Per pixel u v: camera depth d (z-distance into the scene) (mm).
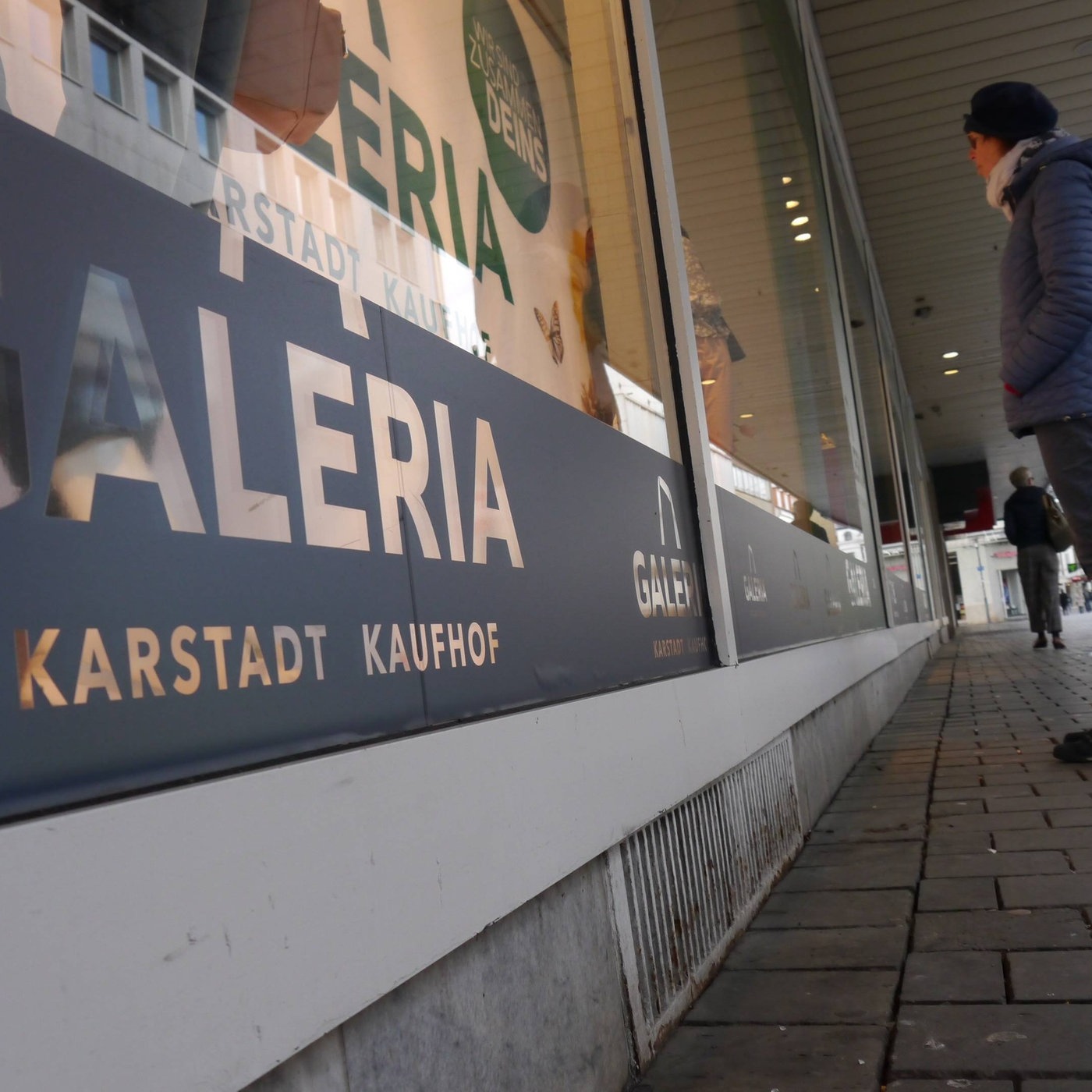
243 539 841
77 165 727
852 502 5641
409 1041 985
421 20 1479
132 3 809
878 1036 1535
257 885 771
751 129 3949
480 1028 1114
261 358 904
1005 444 27438
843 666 4305
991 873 2418
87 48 756
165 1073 667
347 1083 886
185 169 851
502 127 1747
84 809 638
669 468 2227
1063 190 3553
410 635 1079
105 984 629
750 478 2990
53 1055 589
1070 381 3545
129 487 729
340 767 891
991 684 8422
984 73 8758
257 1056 750
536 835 1262
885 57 8484
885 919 2148
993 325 16172
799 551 3637
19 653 625
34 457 654
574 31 2213
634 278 2320
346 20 1227
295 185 1039
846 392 6090
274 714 847
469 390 1324
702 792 2078
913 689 8914
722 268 3141
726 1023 1678
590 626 1602
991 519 30562
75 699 659
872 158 10133
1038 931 1942
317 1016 821
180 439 786
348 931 874
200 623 778
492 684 1251
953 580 56062
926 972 1792
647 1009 1585
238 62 958
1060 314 3514
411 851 986
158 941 673
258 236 943
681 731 1902
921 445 24438
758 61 4270
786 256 4438
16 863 582
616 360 2072
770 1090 1394
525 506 1435
